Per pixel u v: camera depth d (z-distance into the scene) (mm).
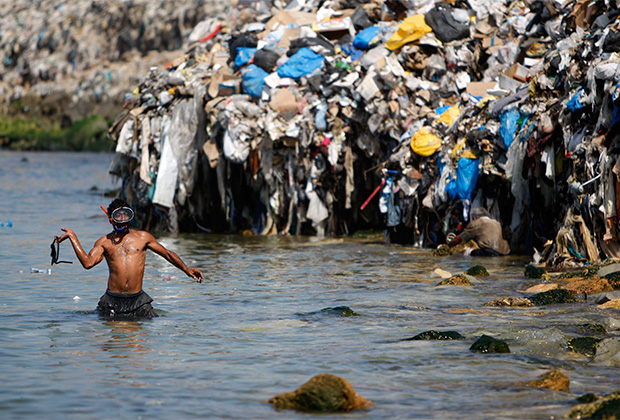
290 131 36656
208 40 45781
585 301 19953
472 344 14914
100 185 65562
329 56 38312
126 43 127250
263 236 38125
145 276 24797
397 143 35031
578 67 26984
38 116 126062
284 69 38094
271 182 38000
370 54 36531
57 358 13969
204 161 39750
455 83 35625
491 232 30203
